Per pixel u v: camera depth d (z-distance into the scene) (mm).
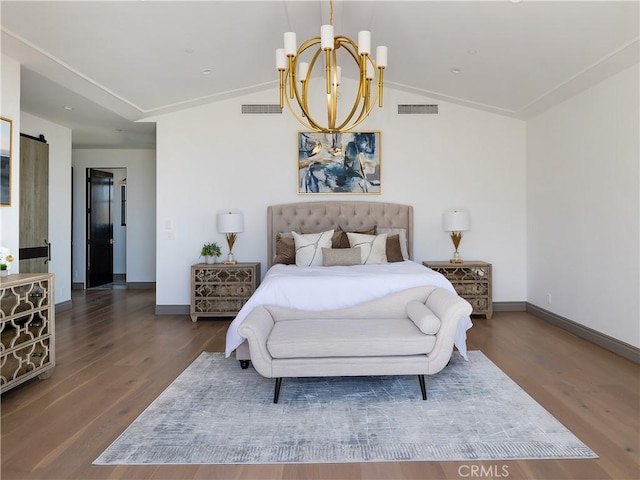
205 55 4008
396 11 3482
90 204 7652
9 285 2662
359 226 5320
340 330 2773
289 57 2773
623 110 3549
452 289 3461
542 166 4953
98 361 3457
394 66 4645
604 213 3811
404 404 2598
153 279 7613
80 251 7598
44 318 3014
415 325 2883
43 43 3289
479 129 5410
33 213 5078
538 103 4672
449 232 5383
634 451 2029
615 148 3650
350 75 5309
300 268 4137
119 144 7180
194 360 3486
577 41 3232
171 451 2057
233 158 5383
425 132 5410
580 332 4156
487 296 4992
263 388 2877
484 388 2838
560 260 4574
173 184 5363
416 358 2656
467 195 5418
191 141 5363
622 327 3578
